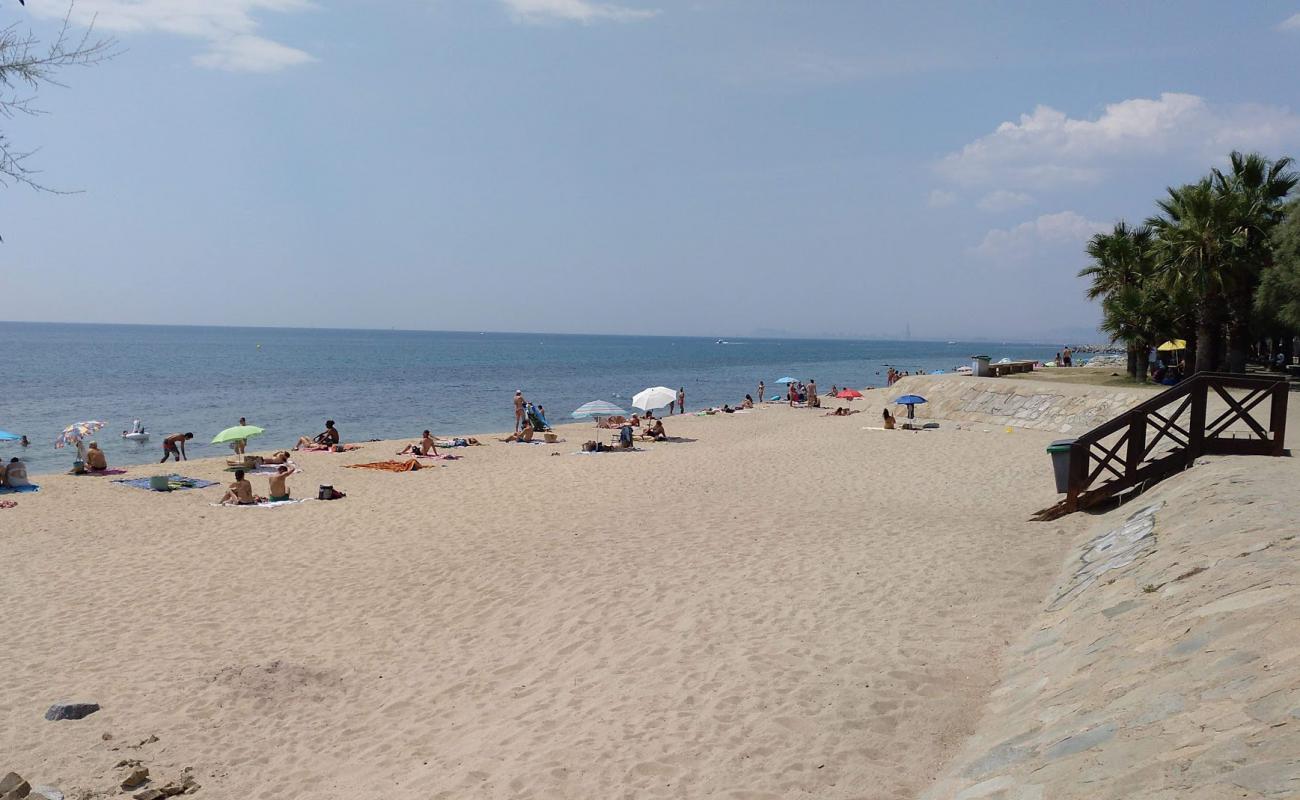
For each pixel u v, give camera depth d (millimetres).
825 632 8375
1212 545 7418
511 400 55094
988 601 9031
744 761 5832
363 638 9562
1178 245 33594
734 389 71625
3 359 100250
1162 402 12516
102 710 7715
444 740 6863
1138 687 5008
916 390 37562
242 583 11859
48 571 12578
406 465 23578
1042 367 60562
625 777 5762
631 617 9398
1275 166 34938
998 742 5340
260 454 27531
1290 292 30422
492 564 12172
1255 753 3631
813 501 16172
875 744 5918
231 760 6770
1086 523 12125
